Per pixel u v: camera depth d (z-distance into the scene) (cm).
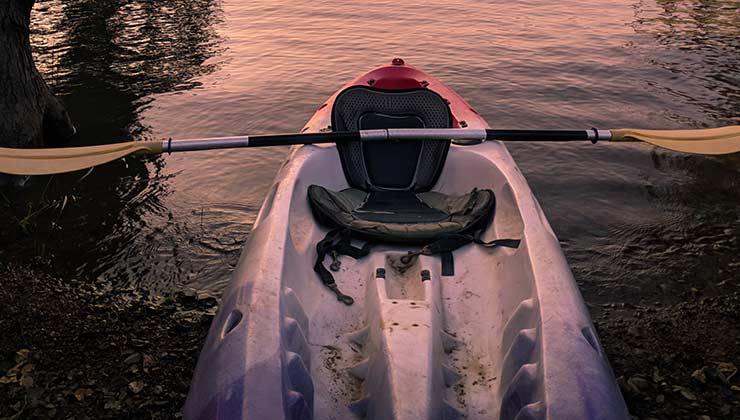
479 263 303
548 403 184
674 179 488
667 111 627
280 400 184
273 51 845
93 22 973
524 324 232
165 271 365
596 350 211
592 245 401
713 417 260
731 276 363
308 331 255
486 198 334
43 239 394
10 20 482
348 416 216
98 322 315
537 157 531
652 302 342
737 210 439
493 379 236
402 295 281
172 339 305
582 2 1173
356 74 750
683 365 293
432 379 205
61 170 296
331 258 309
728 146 324
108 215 427
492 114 629
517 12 1091
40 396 263
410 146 381
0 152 301
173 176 491
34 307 324
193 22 999
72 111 618
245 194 466
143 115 612
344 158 379
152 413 258
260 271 243
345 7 1133
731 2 1154
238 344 204
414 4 1161
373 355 227
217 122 600
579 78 731
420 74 475
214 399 187
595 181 486
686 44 865
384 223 321
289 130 586
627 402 268
